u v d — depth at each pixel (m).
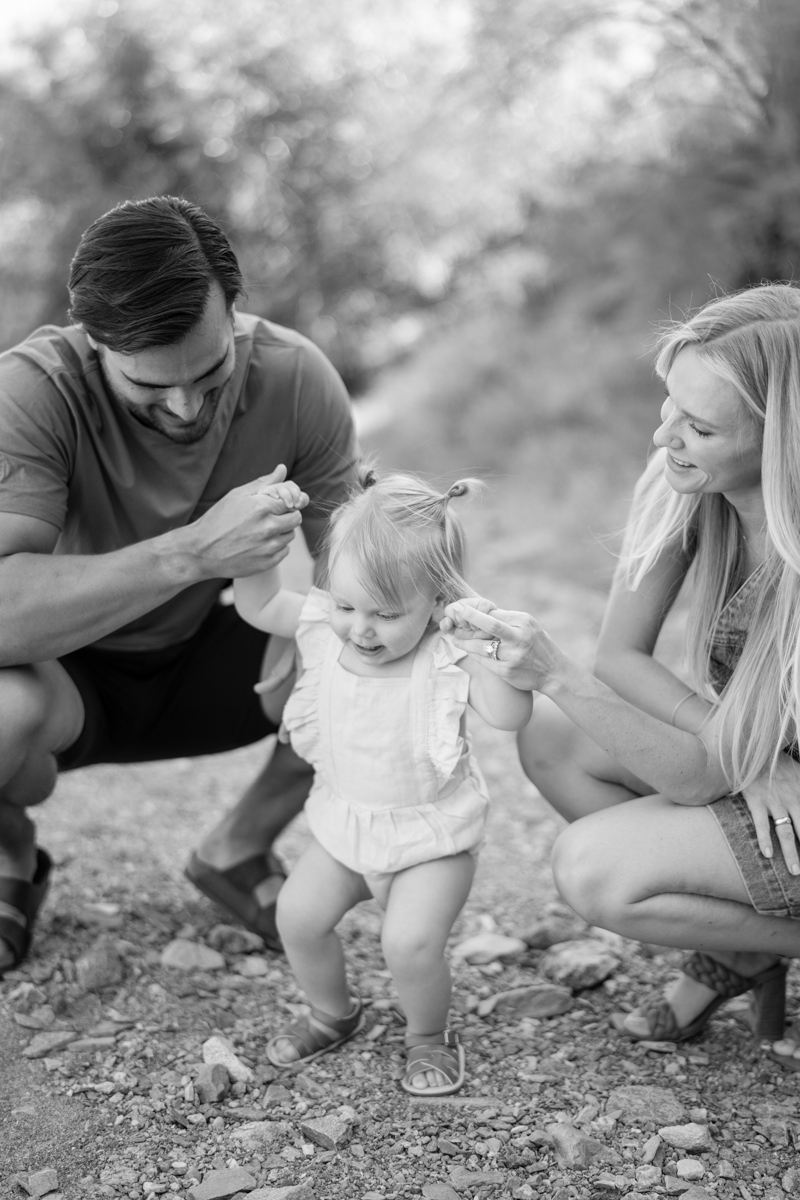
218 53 15.43
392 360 15.05
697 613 2.29
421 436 9.77
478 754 4.33
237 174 15.54
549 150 9.76
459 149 10.31
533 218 10.82
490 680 2.15
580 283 9.70
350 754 2.21
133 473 2.43
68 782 3.95
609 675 2.36
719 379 1.98
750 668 2.13
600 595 6.23
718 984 2.30
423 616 2.16
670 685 2.30
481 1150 2.00
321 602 2.29
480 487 2.23
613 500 7.39
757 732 2.11
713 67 7.55
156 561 2.20
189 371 2.15
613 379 8.74
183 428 2.30
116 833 3.45
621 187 8.28
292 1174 1.94
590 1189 1.91
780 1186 1.93
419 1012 2.21
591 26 8.28
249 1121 2.09
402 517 2.14
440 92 9.77
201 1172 1.95
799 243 7.24
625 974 2.65
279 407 2.55
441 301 15.27
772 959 2.28
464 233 13.26
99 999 2.46
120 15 15.46
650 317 8.17
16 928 2.50
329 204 15.40
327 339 15.74
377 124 14.89
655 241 7.85
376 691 2.19
